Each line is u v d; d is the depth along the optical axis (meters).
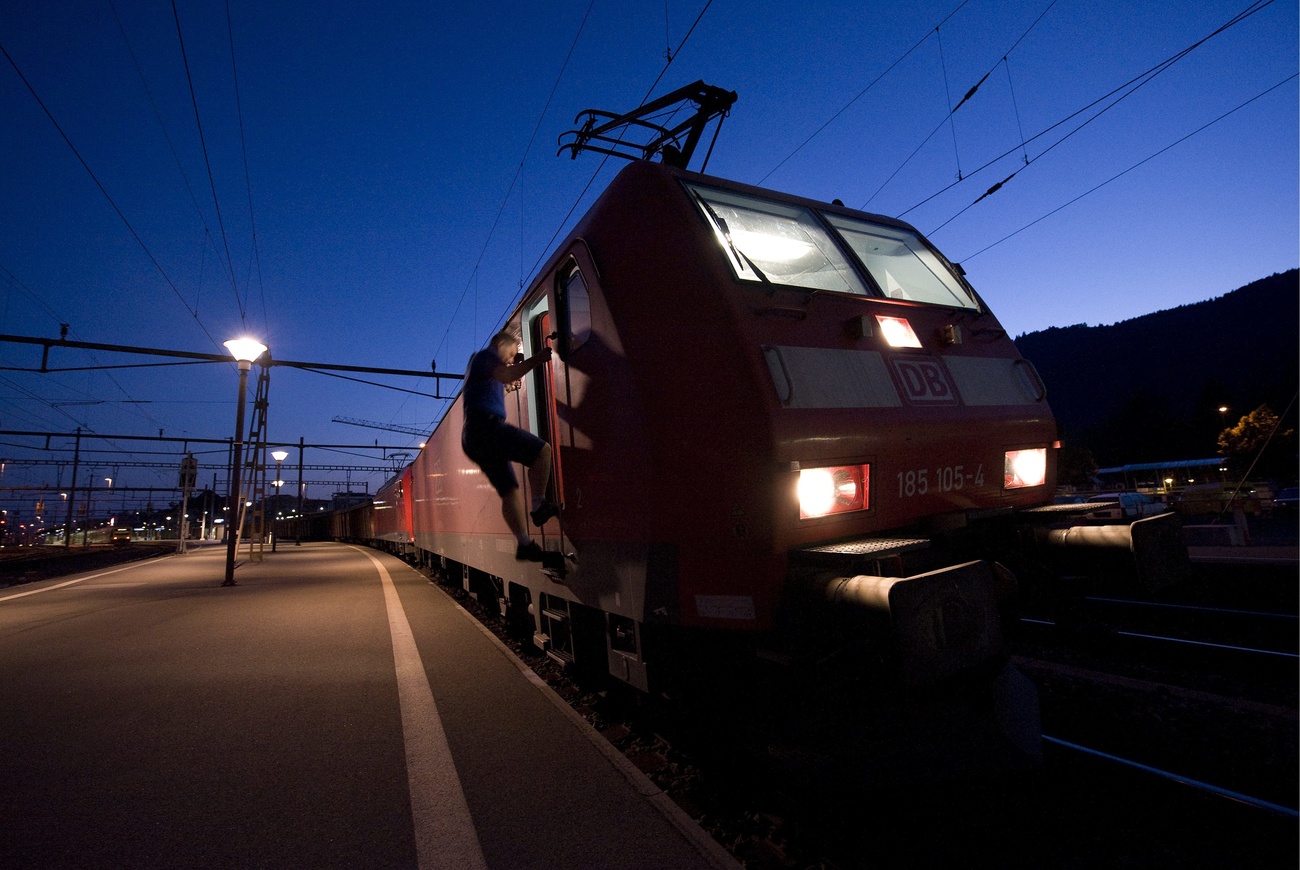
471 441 4.33
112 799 3.38
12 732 4.38
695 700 3.66
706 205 3.66
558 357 4.54
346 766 3.77
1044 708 4.64
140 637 7.66
